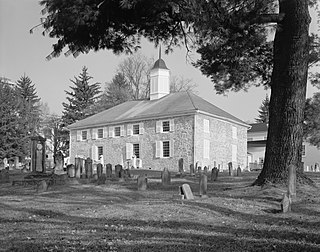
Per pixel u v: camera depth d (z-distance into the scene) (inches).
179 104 1691.7
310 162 1940.2
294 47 532.7
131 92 2642.7
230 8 538.6
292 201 455.5
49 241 275.9
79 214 394.0
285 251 254.7
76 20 446.6
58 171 1219.9
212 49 641.0
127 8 451.5
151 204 438.0
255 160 2183.8
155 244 267.6
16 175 1107.3
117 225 335.3
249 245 268.7
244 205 432.1
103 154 1871.3
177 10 440.5
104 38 535.2
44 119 2657.5
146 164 1700.3
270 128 552.1
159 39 577.3
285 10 538.3
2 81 2005.4
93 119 1996.8
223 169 1657.2
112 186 666.8
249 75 715.4
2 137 1825.8
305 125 997.2
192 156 1557.6
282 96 541.3
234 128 1807.3
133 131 1769.2
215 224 342.0
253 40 601.0
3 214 395.5
